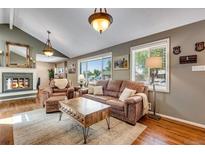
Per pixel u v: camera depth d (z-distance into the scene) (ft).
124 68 13.56
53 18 12.88
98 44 15.48
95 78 18.61
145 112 9.70
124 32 11.71
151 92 11.10
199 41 8.27
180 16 8.40
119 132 7.45
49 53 13.98
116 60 14.51
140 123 8.85
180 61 9.13
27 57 18.90
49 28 15.24
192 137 6.85
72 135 7.06
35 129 7.80
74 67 22.81
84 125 6.36
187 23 8.76
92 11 9.98
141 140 6.56
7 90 16.97
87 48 17.49
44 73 31.24
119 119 9.48
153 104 10.85
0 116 10.19
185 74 8.93
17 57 18.06
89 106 7.95
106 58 16.65
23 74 18.47
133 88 10.91
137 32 11.23
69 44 18.02
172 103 9.66
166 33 10.02
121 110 9.11
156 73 11.00
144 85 10.78
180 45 9.19
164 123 8.85
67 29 14.08
